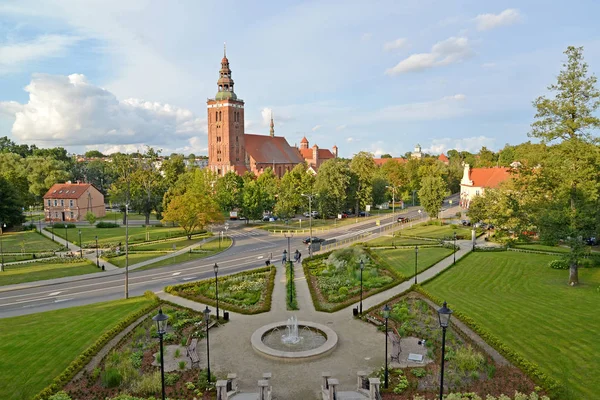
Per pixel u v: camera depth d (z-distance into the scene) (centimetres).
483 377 2234
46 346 2691
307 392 2175
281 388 2217
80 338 2820
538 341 2606
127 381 2264
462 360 2328
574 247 3731
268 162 16112
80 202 11306
